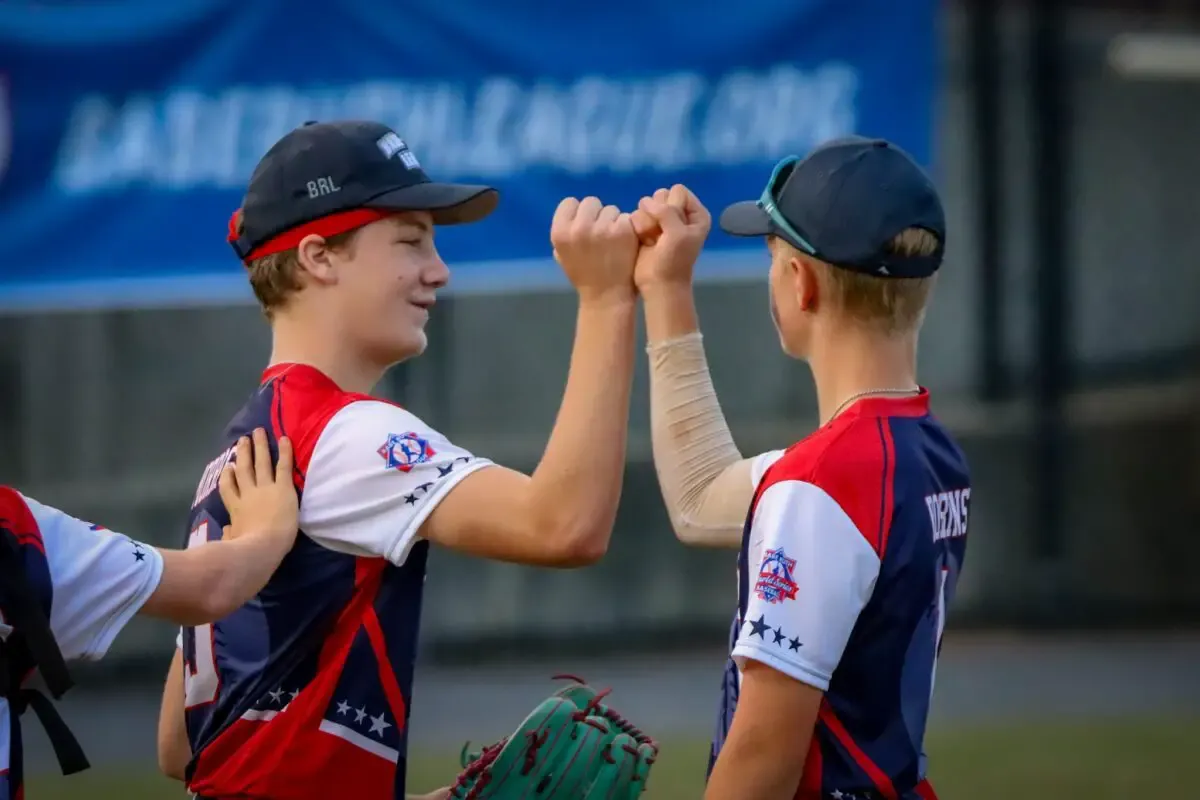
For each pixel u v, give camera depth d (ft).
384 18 79.10
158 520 92.12
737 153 79.77
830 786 21.27
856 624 21.27
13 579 20.44
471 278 79.82
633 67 79.66
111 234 79.15
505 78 79.61
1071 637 93.15
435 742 71.51
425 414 92.38
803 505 21.11
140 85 78.74
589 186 79.97
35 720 79.97
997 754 67.36
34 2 78.13
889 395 22.38
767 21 79.41
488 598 92.58
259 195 24.08
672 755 67.31
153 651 89.25
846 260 22.06
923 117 79.87
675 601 94.02
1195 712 74.79
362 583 22.68
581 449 22.16
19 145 78.43
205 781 23.00
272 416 23.30
